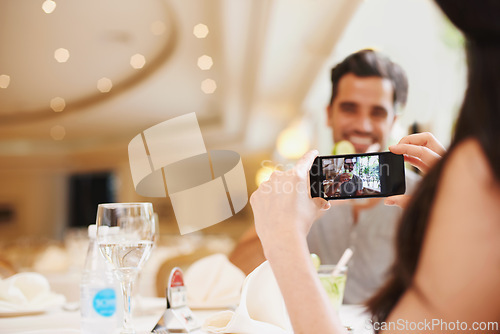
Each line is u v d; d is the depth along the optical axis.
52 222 14.48
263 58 5.35
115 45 6.72
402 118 2.79
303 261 0.63
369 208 1.78
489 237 0.51
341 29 4.36
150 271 2.13
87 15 5.77
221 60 6.82
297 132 8.11
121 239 0.86
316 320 0.60
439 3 0.57
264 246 0.66
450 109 2.58
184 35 5.99
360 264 1.77
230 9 4.46
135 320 1.10
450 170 0.54
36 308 1.15
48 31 6.21
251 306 0.89
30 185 14.46
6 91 8.71
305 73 5.95
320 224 1.87
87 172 14.45
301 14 4.23
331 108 2.12
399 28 3.23
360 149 2.05
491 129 0.52
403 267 0.56
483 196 0.52
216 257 1.31
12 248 3.50
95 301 0.94
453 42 2.45
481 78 0.54
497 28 0.53
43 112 10.09
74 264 2.18
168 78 7.66
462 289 0.52
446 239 0.52
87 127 11.03
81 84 8.39
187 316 0.98
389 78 2.00
